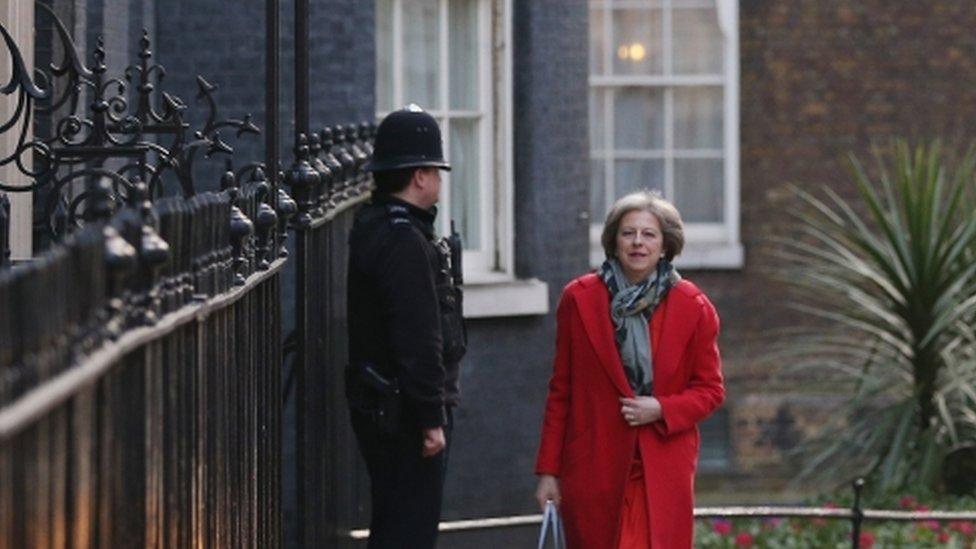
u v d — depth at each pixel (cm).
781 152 2634
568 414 1073
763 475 2542
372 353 1023
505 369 1992
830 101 2636
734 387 2577
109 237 529
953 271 1822
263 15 1723
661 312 1058
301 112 1083
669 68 2634
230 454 802
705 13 2631
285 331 1653
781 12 2630
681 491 1044
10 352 429
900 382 1853
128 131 1168
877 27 2631
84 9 1433
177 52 1709
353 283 1027
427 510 1035
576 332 1060
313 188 1114
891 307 1841
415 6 1992
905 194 1836
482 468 1977
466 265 2008
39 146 1095
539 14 2009
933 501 1714
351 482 1420
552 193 2025
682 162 2636
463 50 2014
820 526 1591
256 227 900
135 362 588
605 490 1048
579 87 2044
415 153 1026
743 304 2608
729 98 2622
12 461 422
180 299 671
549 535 1073
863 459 1908
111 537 547
